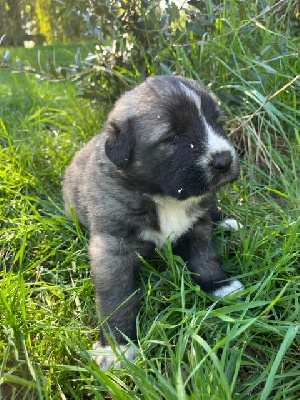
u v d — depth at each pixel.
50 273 0.57
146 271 0.56
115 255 0.52
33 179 0.73
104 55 0.82
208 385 0.38
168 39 0.80
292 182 0.65
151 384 0.39
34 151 0.80
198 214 0.55
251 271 0.54
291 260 0.53
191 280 0.54
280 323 0.45
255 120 0.75
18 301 0.50
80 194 0.60
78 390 0.45
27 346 0.47
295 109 0.66
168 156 0.49
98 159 0.54
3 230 0.60
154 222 0.52
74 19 0.83
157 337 0.47
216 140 0.49
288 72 0.73
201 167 0.48
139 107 0.51
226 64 0.72
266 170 0.72
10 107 1.06
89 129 0.87
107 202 0.52
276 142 0.72
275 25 0.74
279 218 0.62
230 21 0.74
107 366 0.48
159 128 0.49
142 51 0.78
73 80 0.85
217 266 0.55
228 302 0.48
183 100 0.49
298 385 0.40
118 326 0.50
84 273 0.58
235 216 0.62
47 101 1.07
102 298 0.51
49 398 0.42
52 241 0.63
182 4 0.79
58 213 0.68
